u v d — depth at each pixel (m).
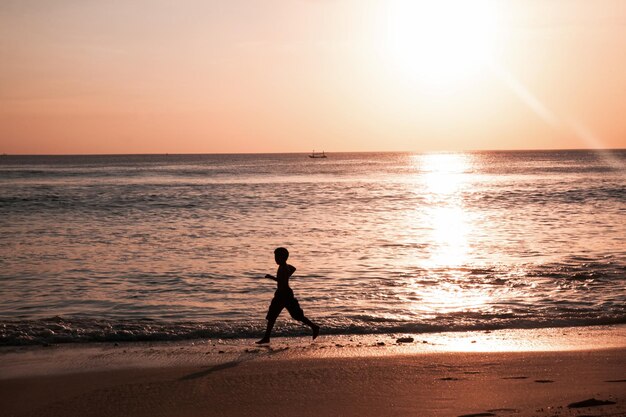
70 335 10.62
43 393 7.44
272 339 10.52
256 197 49.91
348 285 15.52
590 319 11.77
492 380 7.73
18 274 17.23
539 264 18.25
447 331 11.07
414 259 19.52
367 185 68.44
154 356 9.28
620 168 120.38
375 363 8.66
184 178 86.94
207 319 12.20
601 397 6.85
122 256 20.33
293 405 6.86
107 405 6.95
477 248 21.84
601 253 20.33
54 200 46.31
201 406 6.87
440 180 79.44
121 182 75.75
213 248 22.05
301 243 23.27
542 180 75.81
